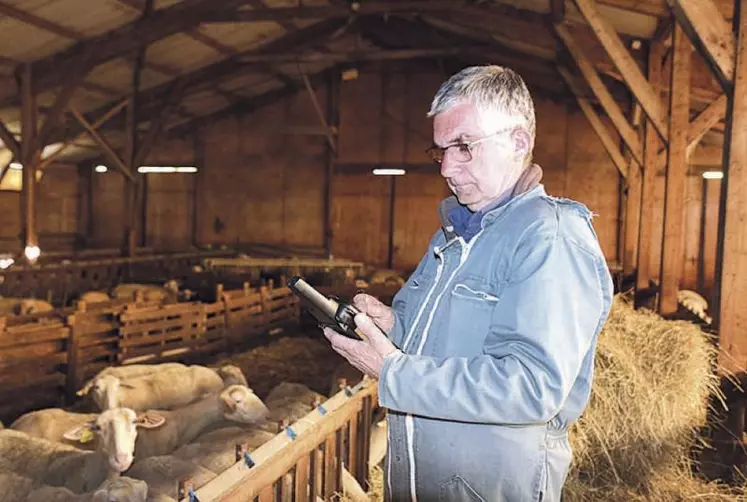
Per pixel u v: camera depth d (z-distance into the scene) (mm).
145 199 14625
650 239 7664
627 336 4102
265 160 14180
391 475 1411
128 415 3328
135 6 8289
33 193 9250
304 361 7246
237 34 10406
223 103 13914
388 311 1620
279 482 2527
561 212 1281
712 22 3717
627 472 3676
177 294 9469
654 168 7594
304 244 14070
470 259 1353
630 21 6934
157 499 2570
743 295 3832
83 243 14664
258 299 8219
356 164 13750
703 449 3850
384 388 1229
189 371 5145
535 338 1165
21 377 5125
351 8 8789
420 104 13469
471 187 1352
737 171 3785
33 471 3221
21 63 8938
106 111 11555
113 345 6133
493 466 1272
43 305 7801
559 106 12633
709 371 3883
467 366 1193
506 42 10516
